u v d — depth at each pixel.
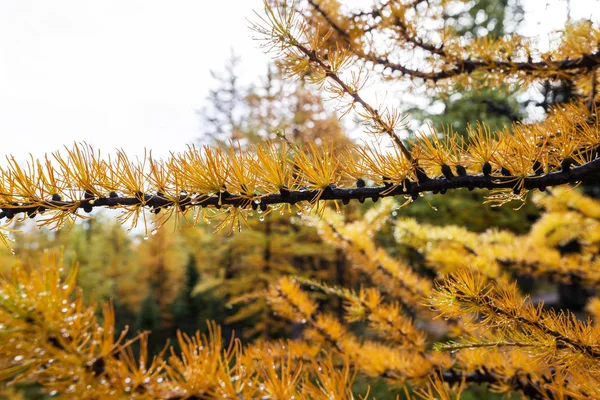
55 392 0.27
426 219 2.72
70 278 0.29
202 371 0.29
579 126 0.40
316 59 0.37
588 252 0.92
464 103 1.77
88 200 0.33
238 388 0.30
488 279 0.67
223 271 4.30
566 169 0.35
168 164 0.34
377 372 0.62
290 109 3.05
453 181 0.35
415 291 0.74
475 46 0.73
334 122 2.43
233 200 0.34
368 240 0.82
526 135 0.36
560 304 2.82
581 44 0.62
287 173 0.35
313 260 4.40
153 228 0.34
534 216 2.42
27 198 0.33
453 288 0.38
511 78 0.72
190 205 0.34
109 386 0.27
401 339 0.66
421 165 0.36
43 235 3.54
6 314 0.27
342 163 0.36
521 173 0.34
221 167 0.34
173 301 5.40
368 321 0.71
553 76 0.69
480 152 0.35
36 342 0.27
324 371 0.31
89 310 0.29
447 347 0.39
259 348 0.38
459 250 0.83
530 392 0.53
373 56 0.76
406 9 0.78
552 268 0.84
